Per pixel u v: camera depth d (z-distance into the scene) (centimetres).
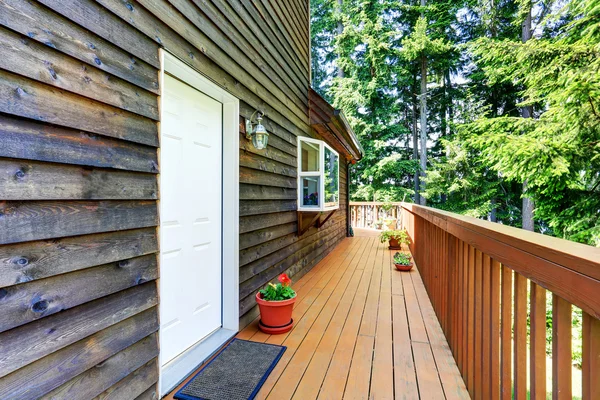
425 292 361
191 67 190
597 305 66
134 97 145
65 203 114
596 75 526
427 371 198
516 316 115
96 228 125
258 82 294
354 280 412
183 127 209
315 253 508
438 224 249
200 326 228
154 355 154
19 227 99
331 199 473
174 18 175
